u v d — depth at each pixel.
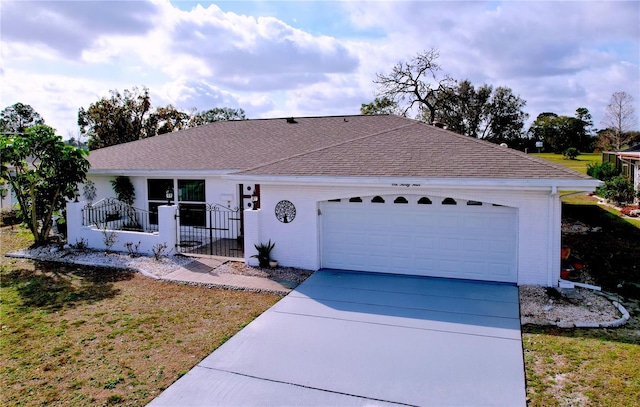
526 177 9.04
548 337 7.12
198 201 15.65
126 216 16.50
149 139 20.06
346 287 9.81
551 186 8.82
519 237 9.56
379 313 8.23
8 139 13.08
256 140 17.52
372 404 5.32
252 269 11.38
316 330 7.51
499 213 9.81
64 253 13.07
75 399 5.52
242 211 15.05
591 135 62.78
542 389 5.58
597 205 22.42
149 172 15.39
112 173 15.90
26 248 13.88
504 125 53.22
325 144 15.97
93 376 6.08
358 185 10.41
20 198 13.91
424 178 9.63
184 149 17.55
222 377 6.00
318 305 8.71
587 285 9.43
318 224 11.24
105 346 7.01
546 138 62.97
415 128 12.77
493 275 10.00
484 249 10.02
